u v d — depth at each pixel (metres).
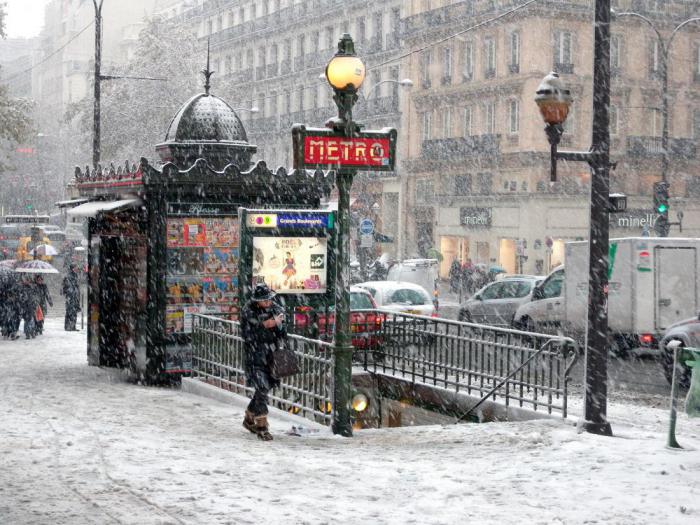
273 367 11.30
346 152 11.58
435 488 8.19
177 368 17.19
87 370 19.44
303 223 16.02
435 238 63.09
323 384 12.48
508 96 56.62
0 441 10.16
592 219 11.42
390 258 65.94
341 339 11.88
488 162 57.69
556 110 11.18
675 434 10.89
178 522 6.82
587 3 55.41
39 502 7.38
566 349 12.27
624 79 55.97
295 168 11.40
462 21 59.59
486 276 47.22
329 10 73.44
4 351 23.39
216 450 10.10
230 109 18.95
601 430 11.23
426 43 63.66
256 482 8.33
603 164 11.41
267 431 11.34
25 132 43.72
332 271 16.27
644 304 22.31
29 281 27.20
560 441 10.52
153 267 16.94
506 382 13.48
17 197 102.69
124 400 14.55
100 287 19.83
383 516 7.20
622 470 8.87
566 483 8.38
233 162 18.59
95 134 32.44
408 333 16.16
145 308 17.05
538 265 54.12
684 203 57.31
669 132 57.56
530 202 54.75
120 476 8.36
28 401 14.18
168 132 19.02
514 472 8.90
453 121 61.84
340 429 11.80
